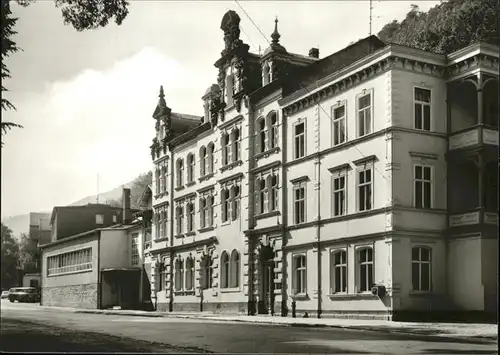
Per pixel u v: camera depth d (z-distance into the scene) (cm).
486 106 3275
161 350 1611
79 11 2130
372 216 3156
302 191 3709
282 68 4006
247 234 4128
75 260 6594
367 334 2291
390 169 3059
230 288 4341
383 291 3030
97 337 2064
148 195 6134
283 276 3794
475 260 3008
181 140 5281
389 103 3105
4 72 1769
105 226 7494
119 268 5953
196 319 3609
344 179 3378
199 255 4831
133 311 5250
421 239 3095
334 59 3825
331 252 3416
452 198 3184
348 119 3378
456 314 3075
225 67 4541
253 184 4169
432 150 3181
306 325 2811
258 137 4159
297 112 3788
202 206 4884
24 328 2588
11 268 7556
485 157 3062
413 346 1825
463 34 4019
